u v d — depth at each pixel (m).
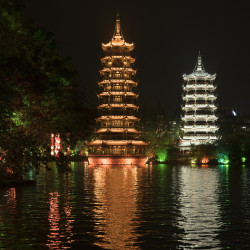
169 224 32.81
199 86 194.62
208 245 26.80
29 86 29.19
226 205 42.94
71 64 32.41
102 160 158.62
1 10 27.41
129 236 28.84
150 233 29.77
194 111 197.38
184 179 79.94
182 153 191.62
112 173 99.88
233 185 66.12
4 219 34.50
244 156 153.62
